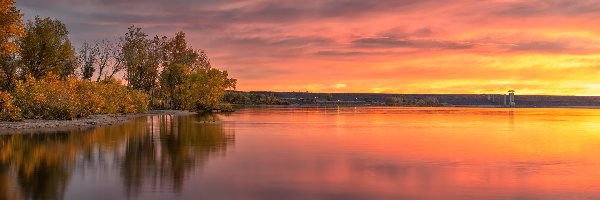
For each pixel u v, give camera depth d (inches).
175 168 874.8
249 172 839.1
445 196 670.5
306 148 1210.0
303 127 2021.4
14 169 855.7
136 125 2078.0
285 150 1163.3
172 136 1519.4
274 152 1122.0
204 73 4315.9
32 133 1594.5
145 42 4340.6
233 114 3499.0
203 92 4237.2
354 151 1154.7
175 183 738.8
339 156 1059.3
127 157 1016.9
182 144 1279.5
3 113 1932.8
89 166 892.0
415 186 733.9
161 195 657.0
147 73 4318.4
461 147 1261.1
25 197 641.6
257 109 5044.3
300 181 764.0
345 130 1860.2
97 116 2576.3
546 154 1125.1
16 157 1009.5
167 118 2780.5
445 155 1090.7
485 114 4037.9
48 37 2544.3
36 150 1131.9
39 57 2546.8
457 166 927.0
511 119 3021.7
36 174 807.1
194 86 4217.5
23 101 2071.9
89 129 1802.4
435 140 1453.0
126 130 1766.7
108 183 733.3
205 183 739.4
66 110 2143.2
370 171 861.8
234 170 858.1
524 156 1082.7
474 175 829.2
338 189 708.7
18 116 1979.6
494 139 1504.7
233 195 661.9
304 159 1007.0
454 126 2191.2
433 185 741.9
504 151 1175.6
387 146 1272.1
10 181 745.6
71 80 2431.1
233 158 1012.5
